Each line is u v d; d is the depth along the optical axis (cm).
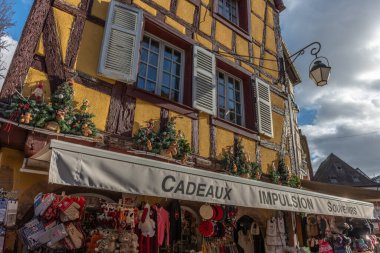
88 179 300
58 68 442
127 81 506
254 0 895
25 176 388
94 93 473
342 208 648
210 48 698
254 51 830
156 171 351
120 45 518
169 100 560
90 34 499
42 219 344
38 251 356
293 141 856
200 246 548
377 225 994
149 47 614
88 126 434
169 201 490
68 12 480
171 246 569
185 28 660
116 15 535
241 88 780
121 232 394
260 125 738
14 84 393
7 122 366
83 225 420
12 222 350
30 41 422
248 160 654
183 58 662
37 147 385
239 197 425
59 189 410
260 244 696
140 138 487
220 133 640
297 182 765
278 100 862
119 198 457
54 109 407
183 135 559
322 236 770
